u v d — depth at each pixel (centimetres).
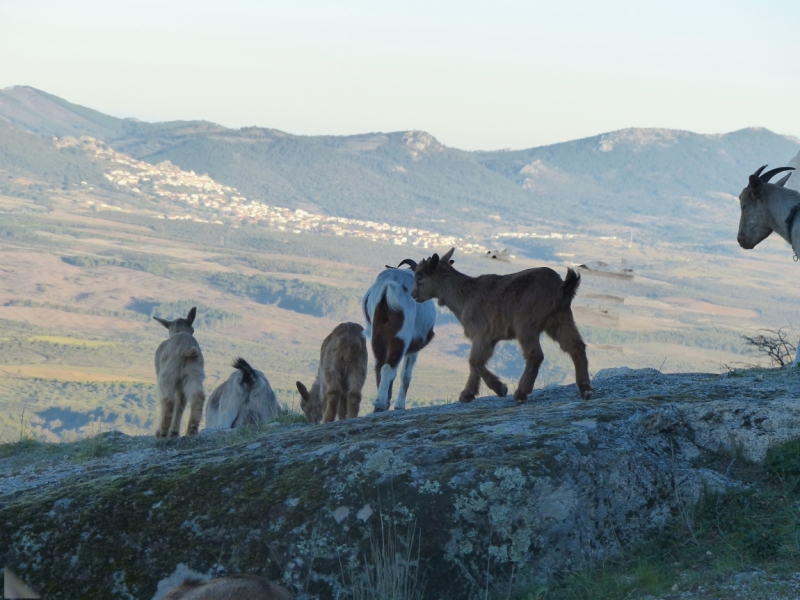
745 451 661
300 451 656
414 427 729
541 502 572
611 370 1075
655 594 497
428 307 1195
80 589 577
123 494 620
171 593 496
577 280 809
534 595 527
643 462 620
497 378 888
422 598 544
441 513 566
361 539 566
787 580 484
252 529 586
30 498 641
